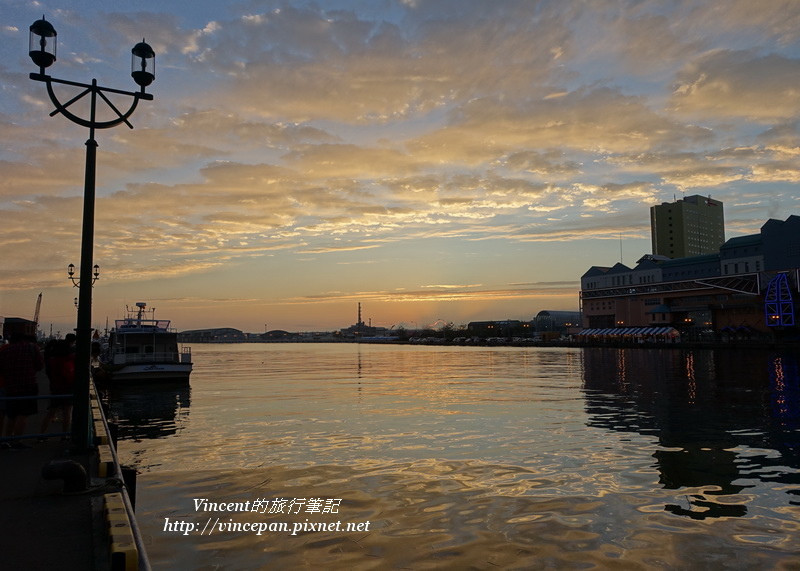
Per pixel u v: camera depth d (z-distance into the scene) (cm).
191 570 829
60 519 634
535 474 1393
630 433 1962
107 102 980
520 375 5175
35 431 1322
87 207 952
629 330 12925
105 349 5519
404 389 3834
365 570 830
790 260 10056
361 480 1348
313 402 3077
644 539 948
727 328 10794
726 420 2234
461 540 948
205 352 16975
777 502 1149
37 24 919
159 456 1659
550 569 833
